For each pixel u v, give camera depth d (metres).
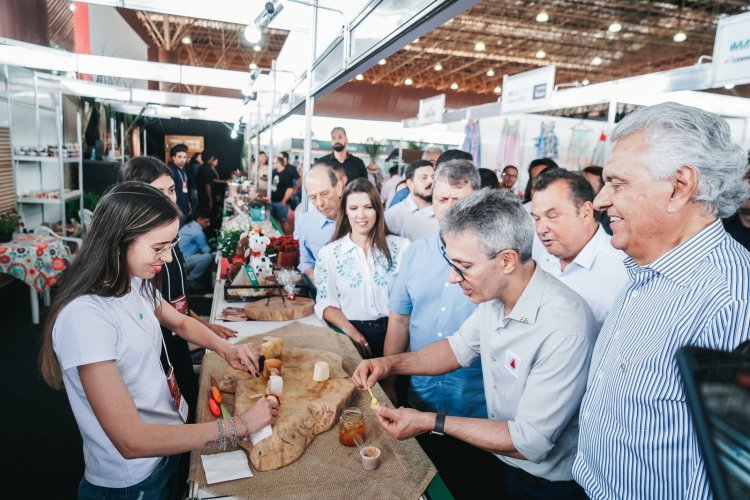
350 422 1.42
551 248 2.10
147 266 1.24
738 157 0.89
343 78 2.94
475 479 1.74
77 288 1.18
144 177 2.07
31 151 6.75
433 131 11.33
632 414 1.00
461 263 1.32
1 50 6.04
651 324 0.97
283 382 1.65
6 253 4.57
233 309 2.63
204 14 3.91
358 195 2.45
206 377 1.74
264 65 21.94
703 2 10.32
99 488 1.30
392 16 1.89
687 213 0.92
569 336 1.31
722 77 3.70
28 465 2.69
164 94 9.52
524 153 8.90
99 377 1.12
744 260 0.87
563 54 15.70
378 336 2.57
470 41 14.38
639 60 16.11
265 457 1.29
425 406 2.05
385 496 1.21
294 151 14.43
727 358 0.47
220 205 12.67
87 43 10.62
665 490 0.95
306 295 2.96
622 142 0.96
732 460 0.42
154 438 1.16
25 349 4.20
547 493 1.44
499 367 1.47
